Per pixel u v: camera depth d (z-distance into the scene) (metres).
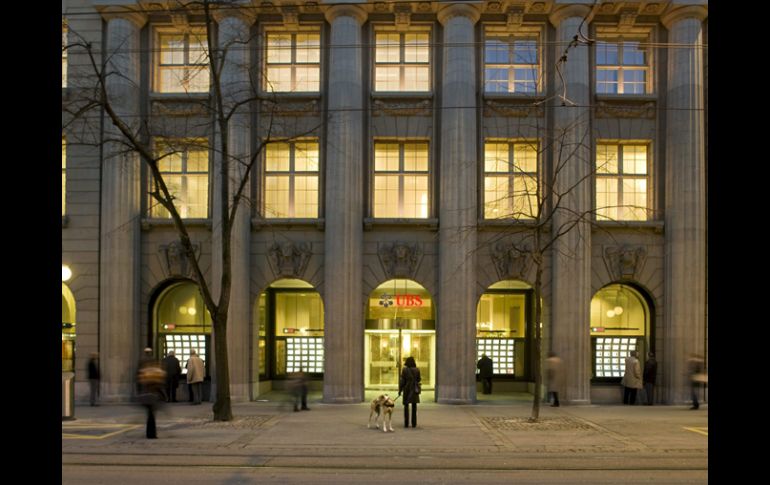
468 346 17.53
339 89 18.05
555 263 18.03
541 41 18.75
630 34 18.83
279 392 20.31
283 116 18.53
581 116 17.98
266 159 18.91
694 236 17.80
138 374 12.65
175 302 19.30
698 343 17.59
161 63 19.17
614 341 19.03
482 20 18.64
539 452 10.92
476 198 18.09
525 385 20.64
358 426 13.50
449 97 18.05
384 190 18.78
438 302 18.09
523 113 18.39
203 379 17.50
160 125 18.27
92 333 18.06
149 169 18.86
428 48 18.83
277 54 19.02
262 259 18.38
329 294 17.73
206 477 9.00
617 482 8.78
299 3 17.98
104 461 10.06
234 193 17.97
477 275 18.11
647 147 18.86
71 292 18.33
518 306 20.94
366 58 18.66
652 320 18.59
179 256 18.30
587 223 17.89
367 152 18.50
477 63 18.61
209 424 13.70
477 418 14.77
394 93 18.39
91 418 14.77
